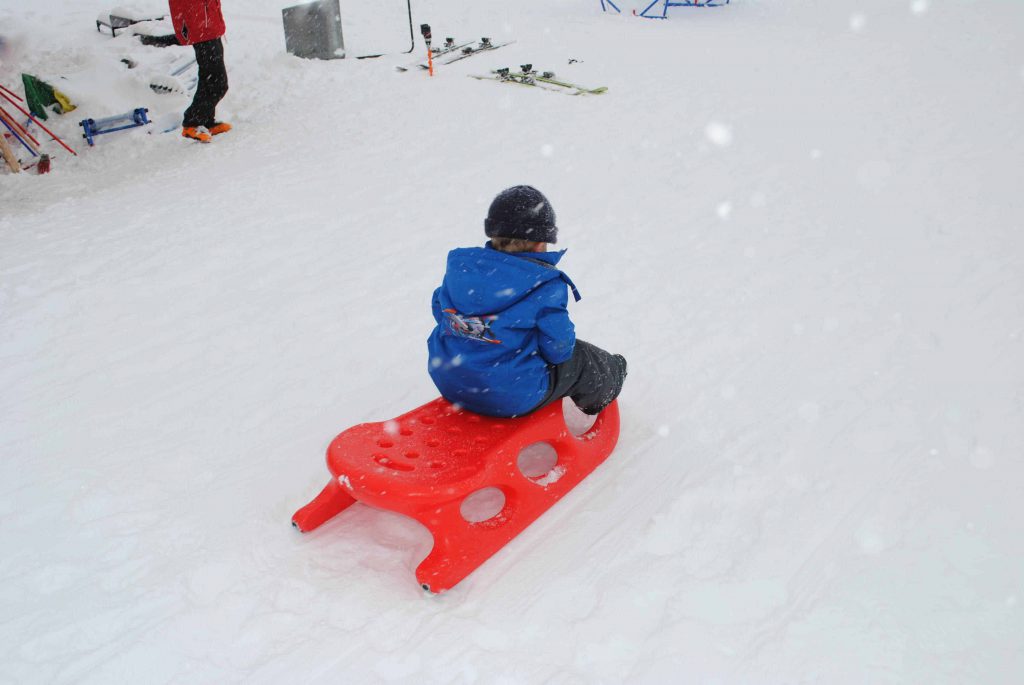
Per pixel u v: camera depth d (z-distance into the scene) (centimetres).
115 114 862
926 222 538
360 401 361
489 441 265
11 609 246
